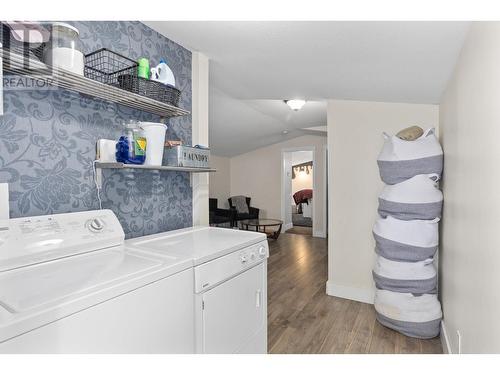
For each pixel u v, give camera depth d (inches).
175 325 43.3
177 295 43.8
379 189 110.3
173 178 73.9
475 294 51.9
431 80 78.9
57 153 49.9
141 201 65.2
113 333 34.9
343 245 117.6
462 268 62.6
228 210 242.1
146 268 41.3
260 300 65.6
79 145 53.1
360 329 91.8
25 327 27.2
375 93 99.1
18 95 45.0
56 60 43.1
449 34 54.1
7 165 44.0
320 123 199.3
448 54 62.3
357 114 114.7
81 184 53.4
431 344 83.3
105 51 57.2
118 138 59.7
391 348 81.1
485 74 44.3
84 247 48.0
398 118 107.2
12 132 44.5
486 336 45.5
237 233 69.0
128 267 41.7
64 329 30.3
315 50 70.7
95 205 55.7
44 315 28.7
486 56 43.6
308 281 136.2
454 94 70.5
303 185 406.0
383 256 91.7
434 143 87.3
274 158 278.2
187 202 78.4
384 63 72.5
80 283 35.2
